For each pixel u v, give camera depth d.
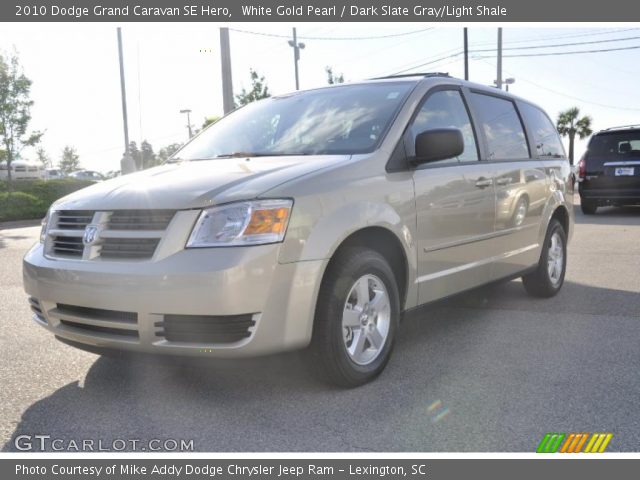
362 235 3.52
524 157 5.28
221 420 3.04
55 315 3.33
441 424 2.95
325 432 2.89
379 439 2.82
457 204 4.14
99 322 3.12
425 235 3.85
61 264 3.22
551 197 5.61
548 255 5.66
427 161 3.75
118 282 3.00
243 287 2.90
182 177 3.43
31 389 3.48
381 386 3.46
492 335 4.48
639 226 11.44
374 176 3.54
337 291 3.24
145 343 3.02
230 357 2.97
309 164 3.46
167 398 3.33
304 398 3.29
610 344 4.20
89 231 3.18
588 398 3.24
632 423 2.94
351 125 3.96
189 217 3.01
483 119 4.77
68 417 3.11
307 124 4.16
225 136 4.49
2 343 4.38
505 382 3.49
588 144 13.57
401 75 4.58
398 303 3.67
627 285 6.23
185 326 2.95
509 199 4.82
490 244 4.60
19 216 18.22
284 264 3.01
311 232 3.11
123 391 3.44
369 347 3.54
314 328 3.22
